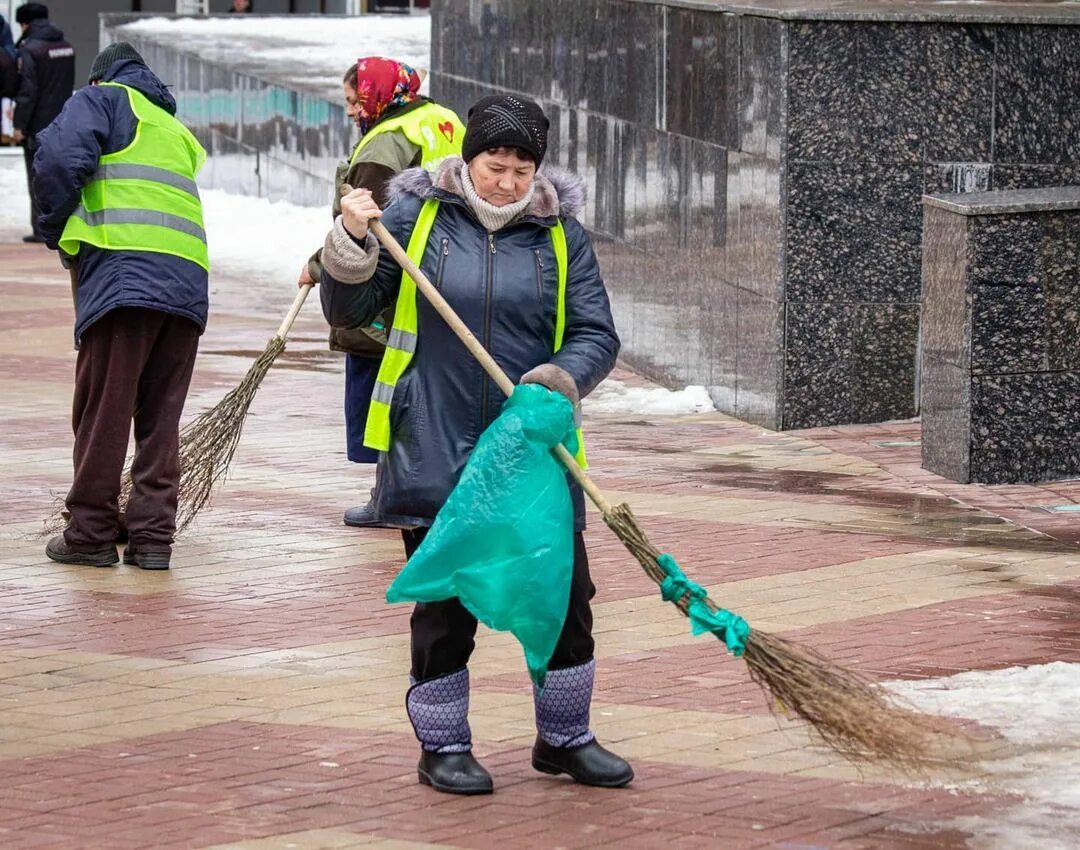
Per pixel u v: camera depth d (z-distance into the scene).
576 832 7.04
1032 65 16.30
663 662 9.48
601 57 20.02
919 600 10.80
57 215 11.24
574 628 7.53
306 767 7.84
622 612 10.54
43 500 13.49
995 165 16.31
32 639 9.96
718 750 8.06
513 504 7.18
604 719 8.49
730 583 11.18
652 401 17.81
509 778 7.71
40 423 16.36
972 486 14.30
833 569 11.56
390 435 7.58
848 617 10.40
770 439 16.14
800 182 16.08
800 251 16.19
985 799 7.43
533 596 7.15
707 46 17.38
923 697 8.74
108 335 11.36
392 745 8.15
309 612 10.56
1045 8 16.72
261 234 29.81
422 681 7.57
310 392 18.12
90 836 6.96
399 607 10.69
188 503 12.16
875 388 16.56
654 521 12.91
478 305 7.49
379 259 7.52
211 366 19.50
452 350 7.50
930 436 14.74
